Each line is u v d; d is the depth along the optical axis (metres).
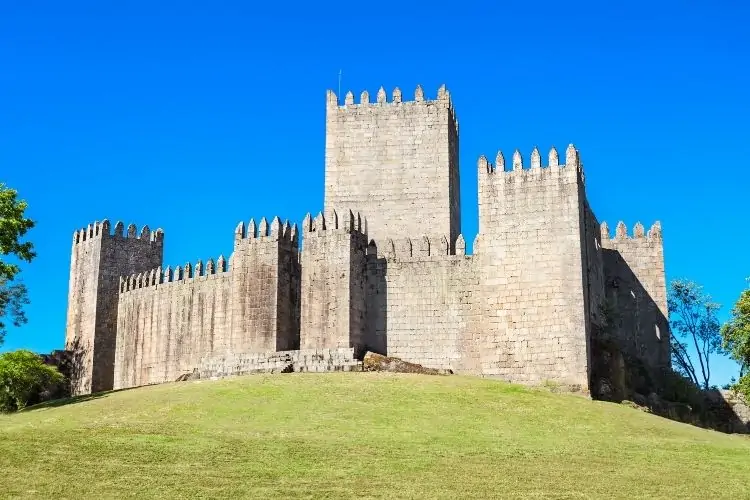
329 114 80.69
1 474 34.81
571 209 64.50
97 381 92.75
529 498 33.78
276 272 69.31
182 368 81.06
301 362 66.50
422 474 36.81
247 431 44.31
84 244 98.06
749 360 62.94
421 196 78.06
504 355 64.31
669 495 35.09
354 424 46.88
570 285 63.47
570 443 44.81
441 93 79.44
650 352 76.75
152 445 40.09
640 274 78.56
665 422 53.53
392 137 79.44
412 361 67.62
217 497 32.84
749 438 53.22
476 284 67.06
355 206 78.69
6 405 80.44
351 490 34.06
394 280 69.19
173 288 84.31
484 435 45.66
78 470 35.75
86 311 95.56
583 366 62.03
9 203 61.88
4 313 86.56
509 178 66.50
